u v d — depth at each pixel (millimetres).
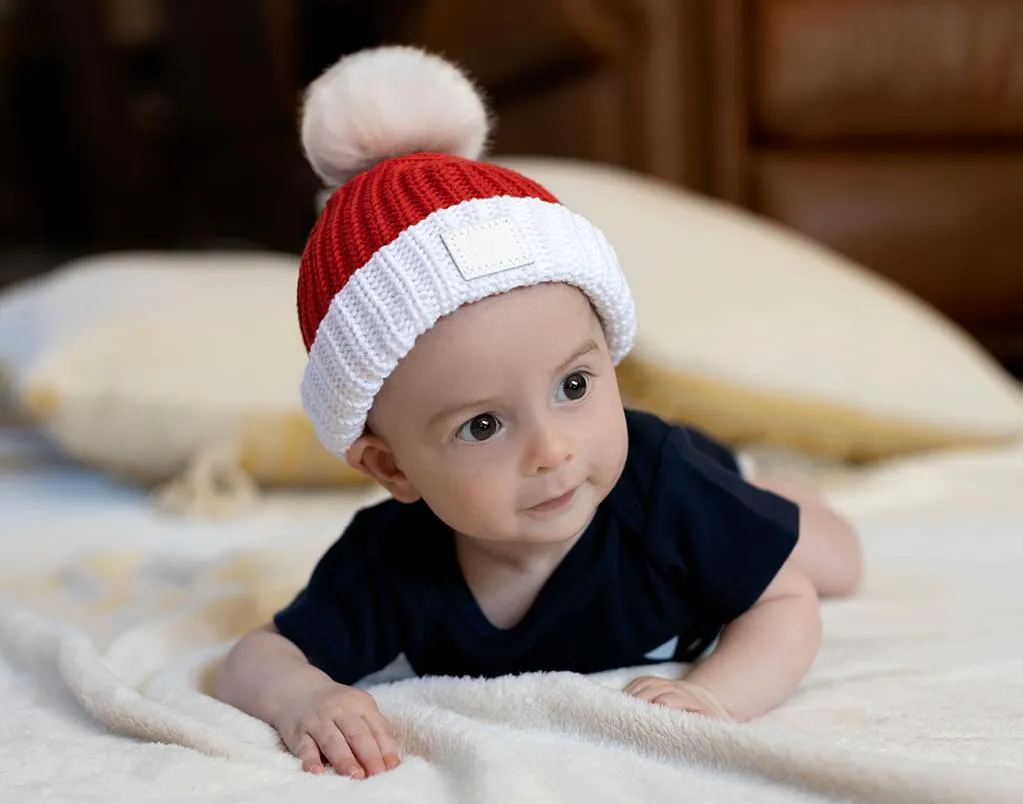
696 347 1298
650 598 760
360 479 1404
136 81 4188
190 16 3035
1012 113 1949
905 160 1938
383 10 2396
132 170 4195
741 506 756
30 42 4129
